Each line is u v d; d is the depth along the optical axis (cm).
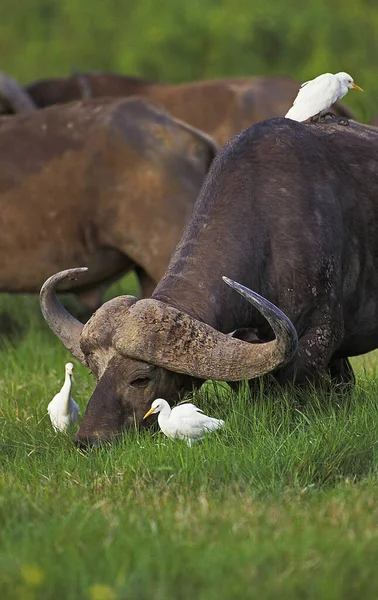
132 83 5481
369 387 2988
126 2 10175
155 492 2297
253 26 9200
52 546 1925
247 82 5194
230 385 2867
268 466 2391
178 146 3909
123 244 3941
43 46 10256
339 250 2830
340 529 2017
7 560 1858
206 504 2159
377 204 2956
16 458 2675
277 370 2781
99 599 1650
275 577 1786
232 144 2919
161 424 2548
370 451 2516
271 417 2702
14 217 4025
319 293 2772
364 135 3062
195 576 1791
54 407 2848
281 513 2109
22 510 2153
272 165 2847
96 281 4081
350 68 8869
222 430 2608
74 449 2669
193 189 3881
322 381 2800
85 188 3950
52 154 3997
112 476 2406
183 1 9450
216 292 2681
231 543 1934
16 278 4091
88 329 2611
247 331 2708
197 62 9325
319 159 2894
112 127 3938
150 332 2548
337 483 2364
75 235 3991
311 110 3042
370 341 3036
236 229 2762
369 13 9312
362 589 1764
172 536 1978
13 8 10612
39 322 4609
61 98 5522
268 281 2764
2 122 4134
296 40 9162
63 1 10531
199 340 2547
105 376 2580
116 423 2566
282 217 2786
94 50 10044
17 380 3575
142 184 3888
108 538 1964
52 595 1738
